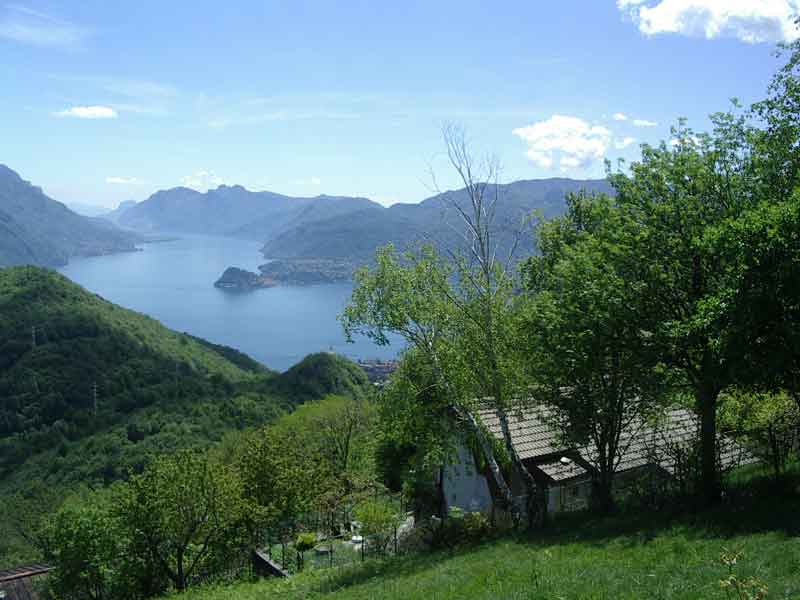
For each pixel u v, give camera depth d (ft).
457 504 85.40
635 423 75.72
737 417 68.49
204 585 88.74
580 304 54.34
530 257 76.33
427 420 65.57
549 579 36.96
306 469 116.78
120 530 93.61
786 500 46.93
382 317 62.18
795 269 40.98
